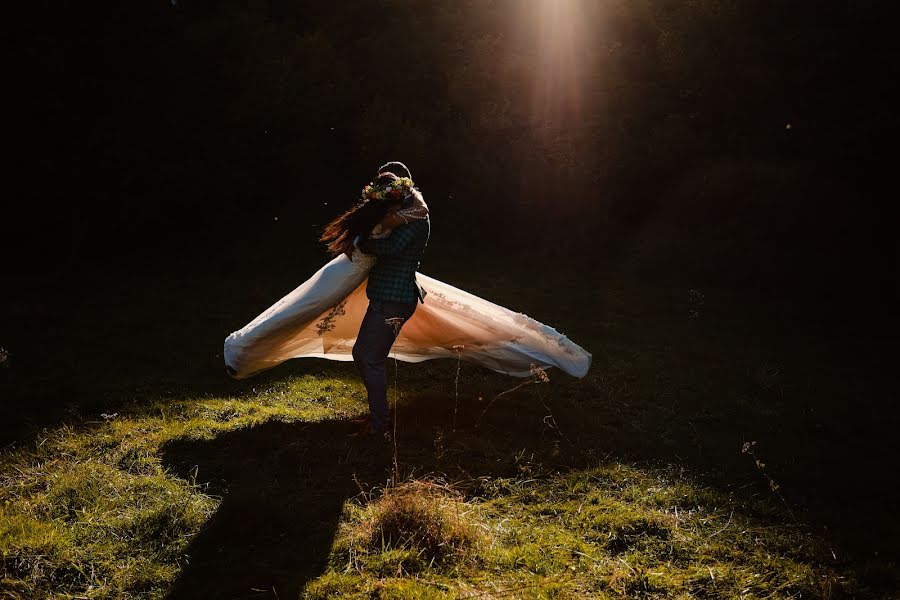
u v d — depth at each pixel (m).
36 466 3.93
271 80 10.21
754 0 11.11
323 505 3.62
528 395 5.37
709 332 7.47
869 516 3.72
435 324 5.08
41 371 5.43
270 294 8.05
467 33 12.68
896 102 9.70
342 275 4.46
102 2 9.34
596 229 10.57
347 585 2.99
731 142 10.51
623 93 11.45
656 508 3.73
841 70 10.20
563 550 3.28
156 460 4.05
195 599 2.89
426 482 3.64
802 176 9.87
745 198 9.97
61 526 3.32
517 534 3.41
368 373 4.45
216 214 10.22
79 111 8.97
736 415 5.23
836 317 8.34
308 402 5.10
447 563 3.16
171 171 9.37
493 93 11.93
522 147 11.23
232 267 9.32
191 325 6.83
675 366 6.29
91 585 2.95
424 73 12.14
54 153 9.03
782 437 4.85
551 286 9.02
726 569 3.17
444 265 9.80
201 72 9.75
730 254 9.64
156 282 8.47
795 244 9.61
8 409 4.68
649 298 8.64
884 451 4.66
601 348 6.70
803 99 10.23
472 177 11.15
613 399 5.41
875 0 10.09
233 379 5.50
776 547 3.36
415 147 10.89
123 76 9.23
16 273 8.80
